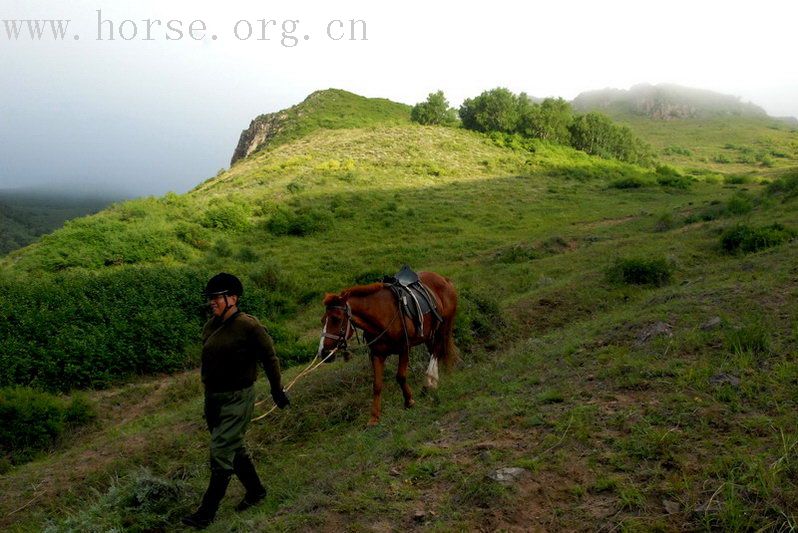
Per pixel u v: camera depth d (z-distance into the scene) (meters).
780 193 25.62
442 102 68.56
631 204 37.06
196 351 13.88
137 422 9.92
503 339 9.68
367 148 52.66
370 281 20.88
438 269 21.77
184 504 5.46
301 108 89.31
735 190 41.75
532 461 4.25
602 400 5.14
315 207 34.84
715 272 10.24
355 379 8.17
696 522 3.39
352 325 6.20
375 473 4.68
